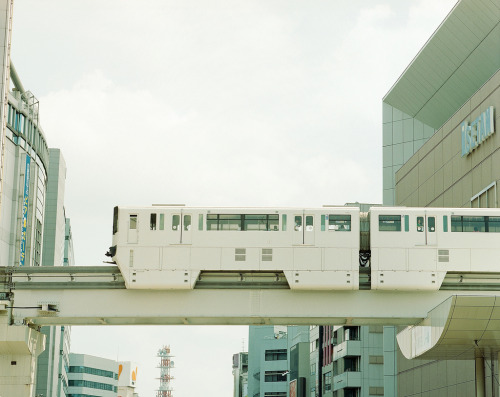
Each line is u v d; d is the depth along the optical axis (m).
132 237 45.53
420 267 45.31
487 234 45.62
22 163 108.38
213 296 45.69
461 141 68.94
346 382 111.38
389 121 96.38
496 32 68.12
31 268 45.97
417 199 80.50
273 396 187.12
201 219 45.69
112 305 45.75
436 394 71.50
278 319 46.12
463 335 43.12
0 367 46.06
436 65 80.06
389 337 97.38
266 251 45.38
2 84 83.19
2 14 84.31
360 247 46.25
